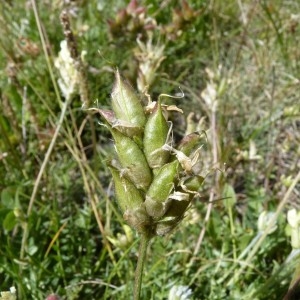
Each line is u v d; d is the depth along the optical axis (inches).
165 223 4.1
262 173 10.1
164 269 7.6
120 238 7.3
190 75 12.4
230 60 12.6
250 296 7.1
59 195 9.4
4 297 4.8
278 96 11.5
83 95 7.5
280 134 10.9
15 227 8.1
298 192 9.5
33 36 12.3
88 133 10.6
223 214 8.9
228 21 13.8
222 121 10.0
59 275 7.7
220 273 7.9
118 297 7.5
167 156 4.0
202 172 4.1
